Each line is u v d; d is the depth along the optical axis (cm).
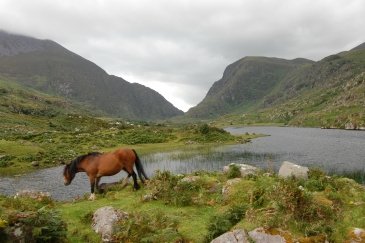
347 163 5275
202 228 1191
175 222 1242
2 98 19438
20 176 4284
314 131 16475
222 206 1444
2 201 1342
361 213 1132
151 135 9156
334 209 1162
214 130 10119
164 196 1599
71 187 3491
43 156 5556
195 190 1680
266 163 5350
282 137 11494
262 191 1364
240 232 988
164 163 5425
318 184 1596
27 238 955
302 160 5681
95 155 1830
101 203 1625
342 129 18888
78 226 1255
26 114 17100
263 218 1066
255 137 11400
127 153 1861
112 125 14525
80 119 15050
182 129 10519
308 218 1063
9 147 6000
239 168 2011
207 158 6022
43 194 1730
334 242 951
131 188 1902
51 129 12562
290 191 1130
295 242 937
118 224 1183
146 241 1073
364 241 934
